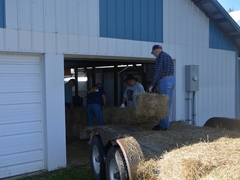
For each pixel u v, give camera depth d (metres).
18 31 5.13
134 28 6.75
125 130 5.25
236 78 9.73
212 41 8.73
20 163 5.36
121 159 3.74
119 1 6.48
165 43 7.41
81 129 8.62
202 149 3.41
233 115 9.58
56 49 5.58
